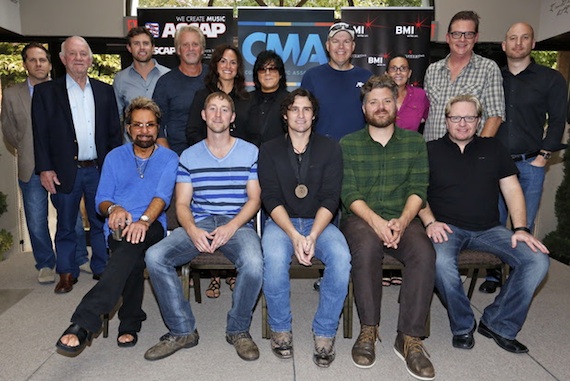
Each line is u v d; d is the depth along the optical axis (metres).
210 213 2.53
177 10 4.29
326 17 4.28
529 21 4.56
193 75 3.19
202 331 2.58
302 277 3.54
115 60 4.67
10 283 3.36
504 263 2.46
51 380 2.08
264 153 2.47
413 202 2.45
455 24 2.93
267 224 2.53
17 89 3.30
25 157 3.27
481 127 3.07
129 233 2.27
